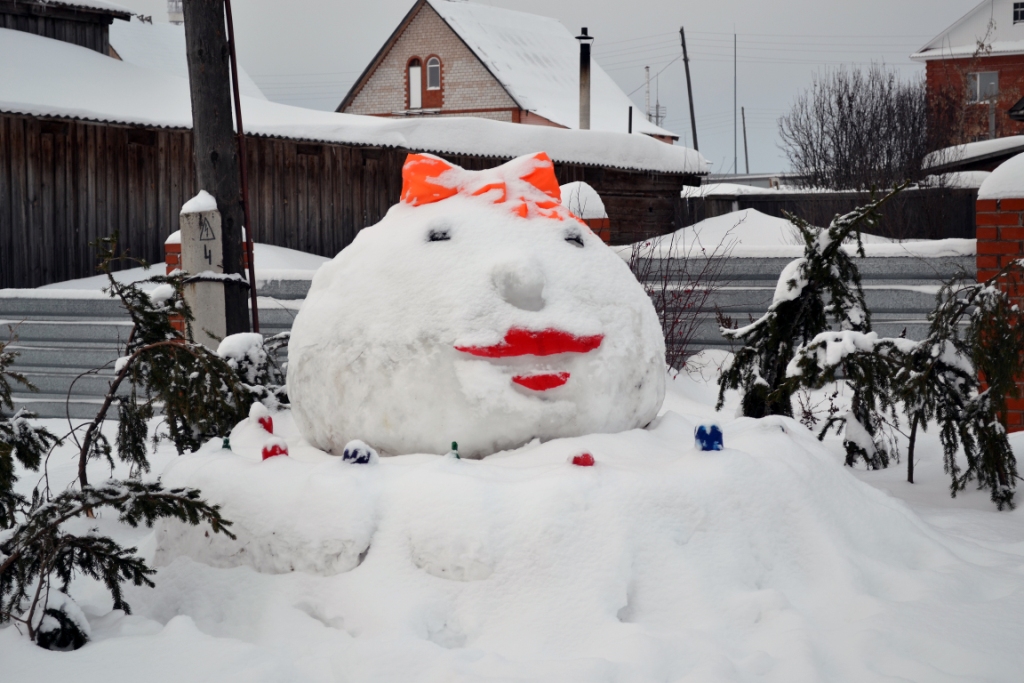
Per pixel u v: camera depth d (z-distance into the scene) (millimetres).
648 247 10430
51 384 9664
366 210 14859
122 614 3607
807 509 3738
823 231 6133
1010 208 7000
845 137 21750
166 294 5582
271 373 6316
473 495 3471
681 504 3557
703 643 3072
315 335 4191
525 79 36344
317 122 14398
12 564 3549
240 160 7758
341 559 3494
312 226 14297
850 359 5555
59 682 2998
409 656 3021
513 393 3900
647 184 17562
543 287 3982
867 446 6184
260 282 9859
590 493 3490
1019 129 38969
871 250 8703
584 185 10664
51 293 10492
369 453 3797
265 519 3662
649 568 3404
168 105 14023
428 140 14352
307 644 3275
